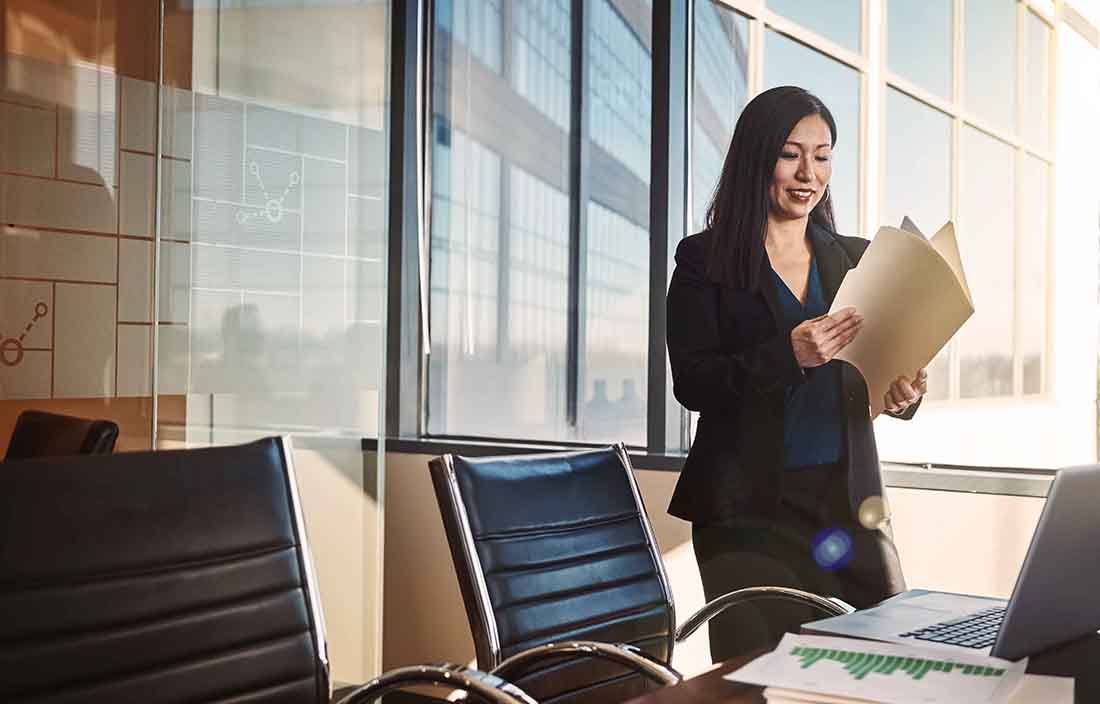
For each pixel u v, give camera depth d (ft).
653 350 12.59
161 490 5.53
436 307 14.46
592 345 13.16
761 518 11.41
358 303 11.21
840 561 11.05
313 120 10.78
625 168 12.89
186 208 9.65
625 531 7.90
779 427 11.37
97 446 8.76
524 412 13.73
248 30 10.16
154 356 9.36
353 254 11.16
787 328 11.38
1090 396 10.24
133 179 9.21
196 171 9.73
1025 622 5.28
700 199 12.42
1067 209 10.39
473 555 6.92
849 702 4.49
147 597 5.32
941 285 10.81
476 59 14.16
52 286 8.57
